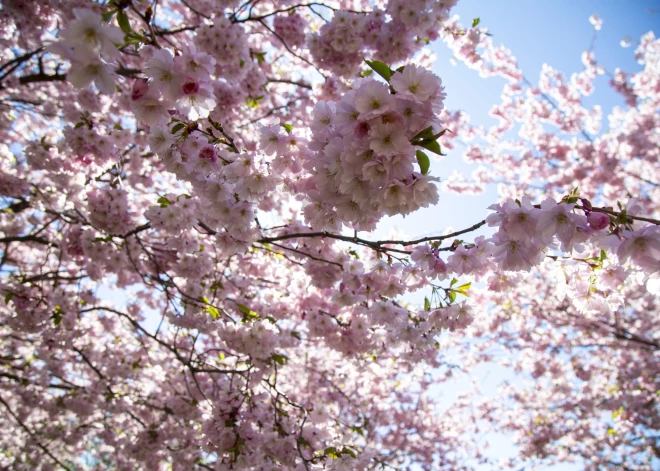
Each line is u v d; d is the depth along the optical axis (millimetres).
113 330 7156
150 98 1827
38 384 6562
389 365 7711
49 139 4914
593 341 10336
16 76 5070
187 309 4684
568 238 1735
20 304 4500
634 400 9938
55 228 6527
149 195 6898
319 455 3664
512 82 9836
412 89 1537
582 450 10930
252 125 6570
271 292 4934
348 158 1586
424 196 1593
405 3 4414
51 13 4312
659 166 8875
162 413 6750
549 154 9914
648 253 1672
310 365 8008
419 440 10734
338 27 4656
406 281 3361
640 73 8961
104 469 9531
